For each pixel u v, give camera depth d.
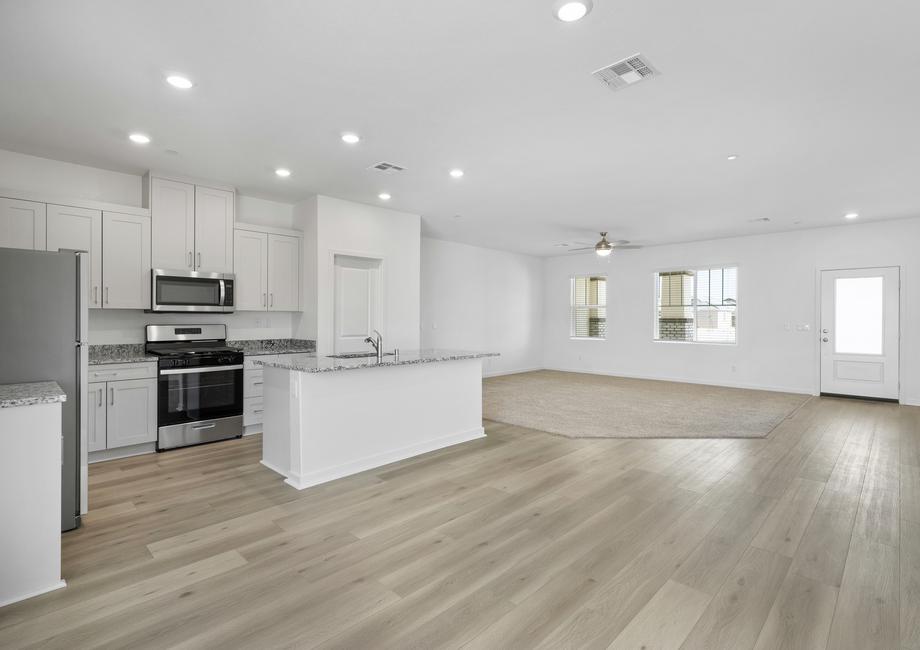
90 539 2.54
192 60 2.50
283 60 2.50
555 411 5.87
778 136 3.51
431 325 8.16
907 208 5.72
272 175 4.50
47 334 2.60
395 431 3.91
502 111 3.12
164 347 4.61
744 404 6.30
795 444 4.42
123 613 1.91
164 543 2.50
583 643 1.74
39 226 3.77
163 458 4.00
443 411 4.32
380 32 2.25
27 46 2.36
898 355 6.41
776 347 7.39
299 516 2.84
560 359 10.23
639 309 8.94
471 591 2.07
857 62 2.49
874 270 6.56
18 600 1.99
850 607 1.96
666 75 2.65
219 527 2.69
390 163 4.15
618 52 2.42
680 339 8.48
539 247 9.07
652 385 8.01
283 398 3.52
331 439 3.47
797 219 6.37
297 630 1.81
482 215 6.22
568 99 2.95
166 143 3.70
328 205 5.27
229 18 2.14
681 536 2.60
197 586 2.10
